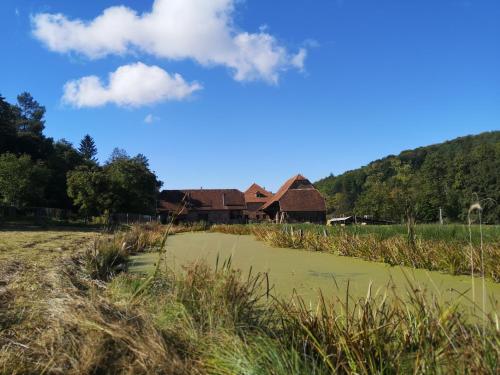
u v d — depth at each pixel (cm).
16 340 483
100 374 410
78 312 507
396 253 1258
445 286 871
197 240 2550
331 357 395
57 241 1938
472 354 327
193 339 465
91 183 3891
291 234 2027
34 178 4119
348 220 4275
